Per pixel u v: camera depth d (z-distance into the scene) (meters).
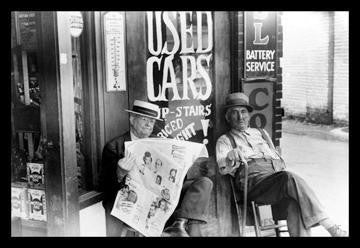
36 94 3.28
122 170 3.41
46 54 3.03
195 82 3.49
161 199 3.43
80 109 3.39
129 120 3.39
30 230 3.33
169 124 3.46
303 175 4.12
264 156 3.67
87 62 3.31
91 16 3.25
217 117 3.58
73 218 3.17
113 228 3.41
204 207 3.53
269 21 3.64
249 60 3.62
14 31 3.24
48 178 3.13
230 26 3.57
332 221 3.58
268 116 3.72
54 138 3.08
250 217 3.64
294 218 3.59
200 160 3.56
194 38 3.45
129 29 3.31
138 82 3.37
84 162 3.44
